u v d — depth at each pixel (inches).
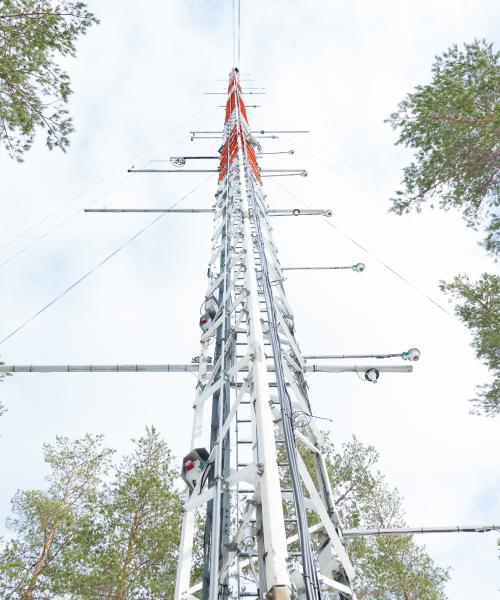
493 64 461.1
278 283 482.0
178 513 725.3
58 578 661.9
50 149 413.1
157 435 840.3
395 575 765.3
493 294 823.1
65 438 885.2
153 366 436.5
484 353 800.9
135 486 751.1
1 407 525.7
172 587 647.8
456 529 394.3
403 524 833.5
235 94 965.8
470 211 498.6
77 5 387.9
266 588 217.8
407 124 479.8
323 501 344.2
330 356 451.5
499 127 421.1
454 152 466.9
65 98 394.0
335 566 305.6
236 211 557.6
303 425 380.2
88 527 714.2
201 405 370.6
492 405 804.0
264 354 311.9
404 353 430.0
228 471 313.9
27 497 816.9
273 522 222.7
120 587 636.1
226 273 465.1
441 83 460.1
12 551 711.7
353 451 828.6
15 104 382.9
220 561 276.1
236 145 765.9
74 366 442.6
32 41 380.8
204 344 432.5
